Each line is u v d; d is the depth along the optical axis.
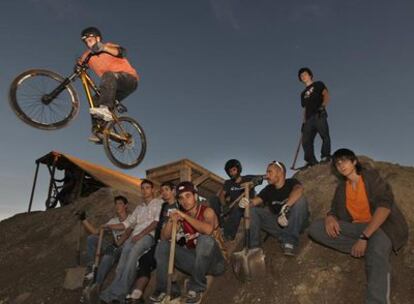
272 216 5.41
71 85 5.61
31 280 8.09
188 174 8.88
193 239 5.32
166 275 5.13
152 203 6.37
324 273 4.87
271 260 5.36
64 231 9.89
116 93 5.93
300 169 7.78
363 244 4.27
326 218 4.84
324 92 7.59
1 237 10.77
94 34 5.66
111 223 7.00
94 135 5.85
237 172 6.76
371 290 4.09
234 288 5.27
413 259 4.79
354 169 4.64
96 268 6.49
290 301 4.70
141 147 6.55
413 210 5.51
